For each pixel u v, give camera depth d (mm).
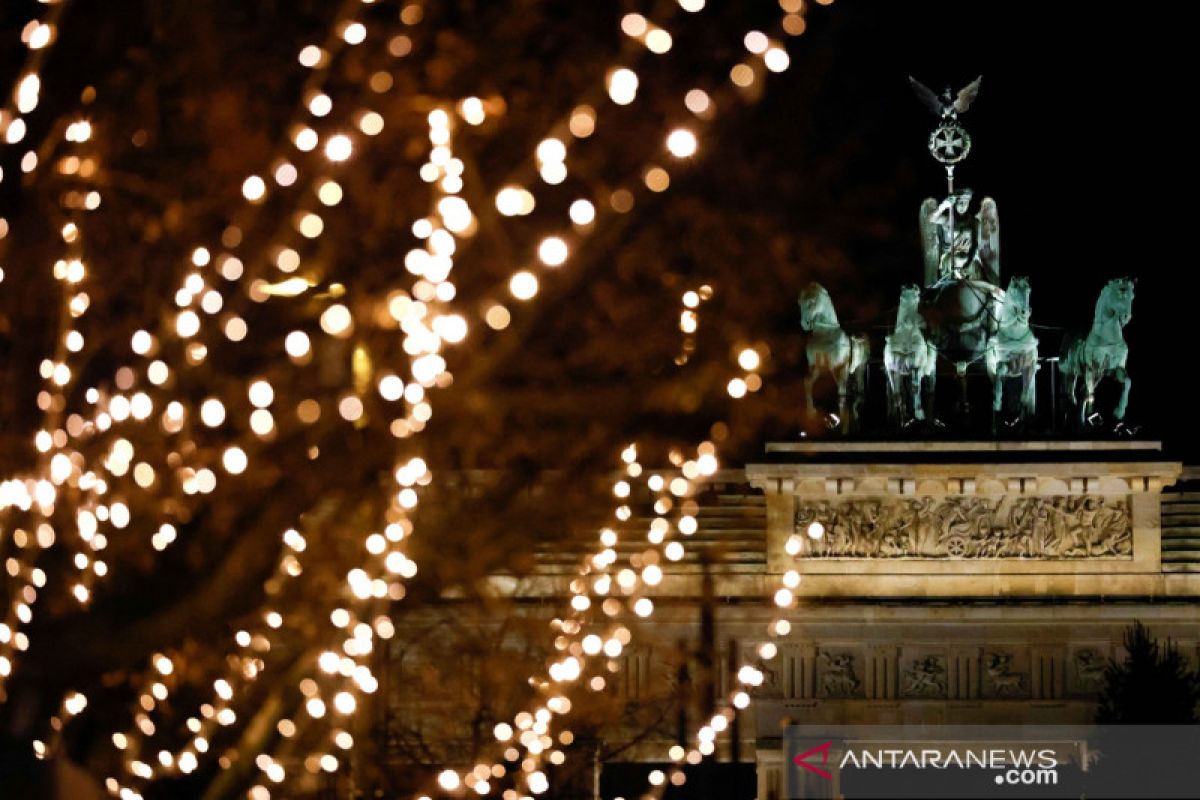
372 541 34312
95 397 32625
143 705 39906
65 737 37750
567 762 60719
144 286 61625
